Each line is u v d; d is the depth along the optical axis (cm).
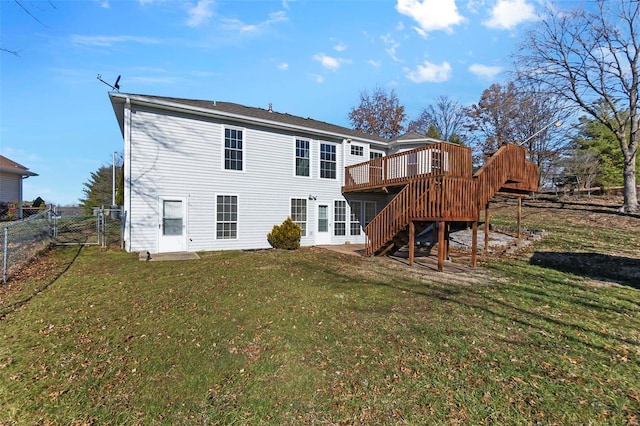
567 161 2411
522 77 1791
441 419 273
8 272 723
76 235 1274
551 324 493
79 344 405
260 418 275
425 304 582
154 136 1099
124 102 1059
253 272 794
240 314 514
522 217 1691
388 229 1073
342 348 402
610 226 1334
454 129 3528
